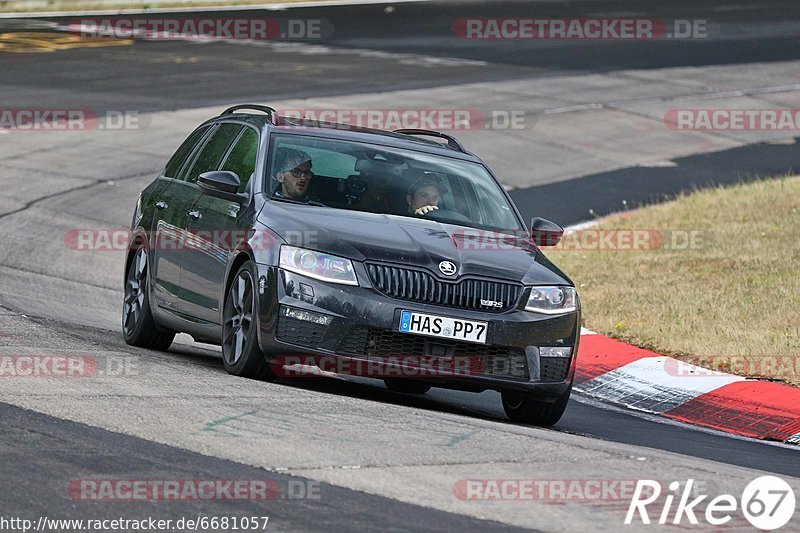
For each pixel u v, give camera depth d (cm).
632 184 7938
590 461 2381
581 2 15825
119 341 3728
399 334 2848
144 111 9188
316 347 2850
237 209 3162
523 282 2969
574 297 3052
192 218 3375
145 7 14938
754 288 4800
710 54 12694
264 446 2264
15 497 1864
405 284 2880
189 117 9038
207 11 14838
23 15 14088
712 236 5994
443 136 3678
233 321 3078
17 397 2548
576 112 9988
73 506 1844
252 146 3341
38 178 7275
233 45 12425
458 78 11081
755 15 15000
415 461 2241
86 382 2769
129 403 2553
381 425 2525
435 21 14312
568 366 3009
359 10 15075
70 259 5588
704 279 5038
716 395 3559
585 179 8031
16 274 5084
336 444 2319
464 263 2938
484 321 2889
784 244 5644
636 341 4206
